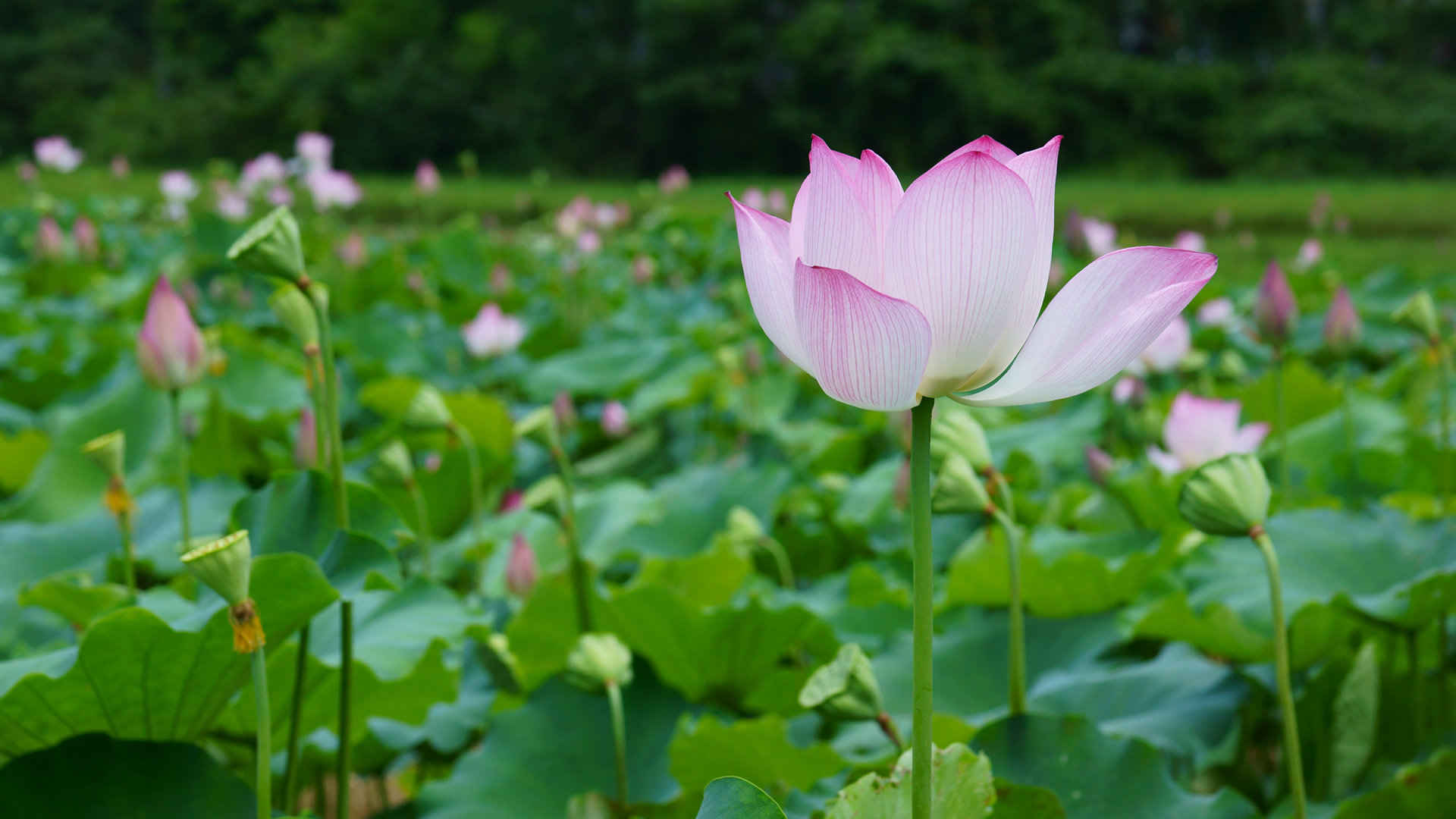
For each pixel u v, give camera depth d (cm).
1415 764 174
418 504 229
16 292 559
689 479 291
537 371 438
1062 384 142
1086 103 3338
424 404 225
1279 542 205
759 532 244
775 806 149
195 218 588
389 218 2038
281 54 3684
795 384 405
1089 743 176
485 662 200
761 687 211
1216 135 3325
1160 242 1764
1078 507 248
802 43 3231
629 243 873
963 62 3192
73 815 163
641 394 389
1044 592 209
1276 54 3725
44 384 364
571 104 3550
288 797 173
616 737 185
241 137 3634
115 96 3969
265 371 360
